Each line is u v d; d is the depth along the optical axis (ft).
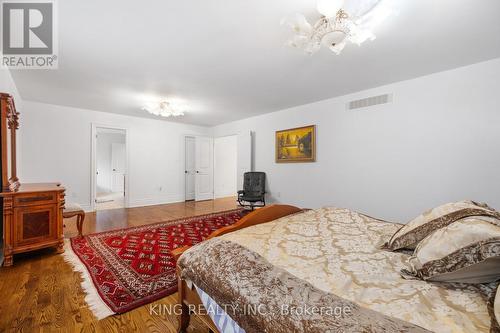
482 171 8.43
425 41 7.00
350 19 5.24
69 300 5.62
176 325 4.89
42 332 4.59
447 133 9.18
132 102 13.61
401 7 5.41
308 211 7.09
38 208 8.00
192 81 10.19
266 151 16.81
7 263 7.36
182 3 5.25
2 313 5.11
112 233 10.90
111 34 6.51
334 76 9.78
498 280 3.02
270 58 8.06
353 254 4.13
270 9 5.48
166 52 7.57
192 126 21.27
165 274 7.00
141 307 5.45
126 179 17.47
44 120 13.97
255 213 6.15
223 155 24.32
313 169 13.92
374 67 8.89
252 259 3.60
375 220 6.10
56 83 10.37
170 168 19.92
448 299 2.77
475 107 8.55
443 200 9.31
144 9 5.45
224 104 14.16
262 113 16.66
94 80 10.02
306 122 14.20
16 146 10.96
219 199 22.20
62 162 14.64
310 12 5.55
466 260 2.97
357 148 11.90
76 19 5.83
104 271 7.11
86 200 15.61
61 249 8.52
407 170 10.25
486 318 2.39
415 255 3.64
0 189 7.58
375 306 2.67
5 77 8.34
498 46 7.30
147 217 14.32
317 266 3.66
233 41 6.93
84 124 15.40
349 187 12.25
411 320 2.38
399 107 10.44
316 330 2.25
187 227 12.03
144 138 18.31
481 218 3.49
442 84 9.27
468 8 5.44
